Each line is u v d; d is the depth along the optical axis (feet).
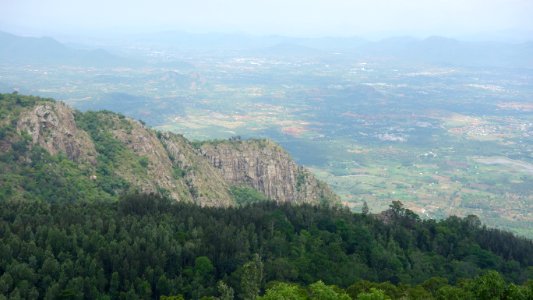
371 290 365.20
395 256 496.64
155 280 391.45
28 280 357.82
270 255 453.17
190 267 415.03
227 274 419.74
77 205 487.61
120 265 390.01
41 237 399.44
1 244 378.94
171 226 460.14
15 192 493.36
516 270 508.94
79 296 354.95
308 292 389.80
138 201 506.48
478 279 370.94
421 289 399.03
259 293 397.80
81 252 389.39
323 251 476.13
